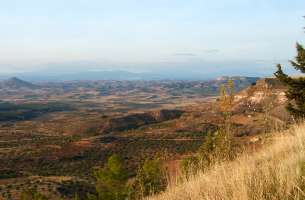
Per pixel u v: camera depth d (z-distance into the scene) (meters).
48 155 152.12
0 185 94.69
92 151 157.00
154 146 160.12
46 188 86.62
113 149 158.88
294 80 17.91
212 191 4.93
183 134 189.00
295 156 5.06
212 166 6.62
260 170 5.02
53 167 134.00
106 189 32.88
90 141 173.75
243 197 4.01
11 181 101.56
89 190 86.44
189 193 5.78
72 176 112.00
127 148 159.75
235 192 4.21
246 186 4.19
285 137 7.08
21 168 132.38
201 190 5.52
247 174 4.70
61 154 153.38
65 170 128.12
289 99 17.92
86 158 146.62
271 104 7.91
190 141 166.50
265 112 7.93
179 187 6.44
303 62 18.55
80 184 91.56
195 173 6.93
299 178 4.12
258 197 3.94
